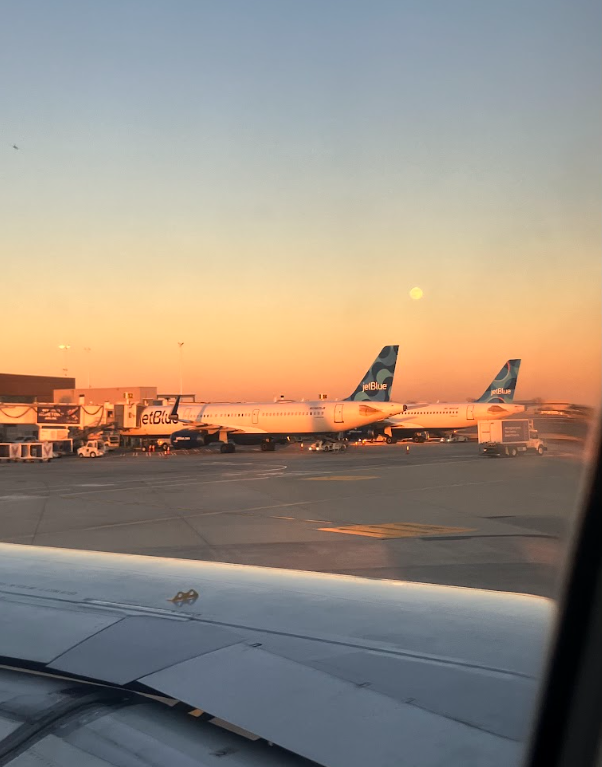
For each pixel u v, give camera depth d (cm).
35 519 1894
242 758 186
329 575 367
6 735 202
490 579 1073
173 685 230
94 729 203
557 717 203
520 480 2914
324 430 5944
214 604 315
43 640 273
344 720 202
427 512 1927
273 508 2069
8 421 6406
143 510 2058
